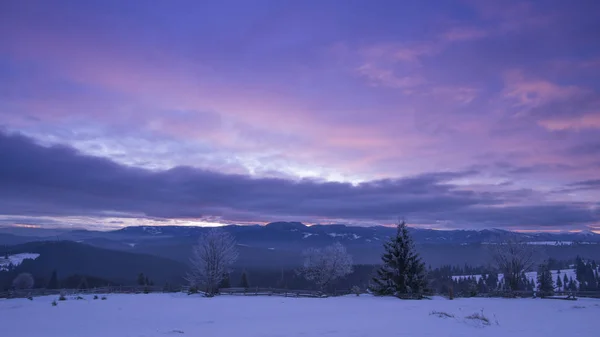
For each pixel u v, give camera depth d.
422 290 47.00
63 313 27.20
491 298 45.00
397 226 49.38
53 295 47.84
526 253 57.47
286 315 25.16
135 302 36.91
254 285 97.25
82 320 23.08
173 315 25.70
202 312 27.61
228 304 34.84
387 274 48.72
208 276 57.50
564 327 18.34
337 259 65.31
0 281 92.38
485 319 20.20
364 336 15.48
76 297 42.38
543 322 20.44
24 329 19.44
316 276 66.00
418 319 21.42
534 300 40.44
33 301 38.31
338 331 16.95
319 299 42.59
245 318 23.42
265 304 35.00
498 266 59.03
